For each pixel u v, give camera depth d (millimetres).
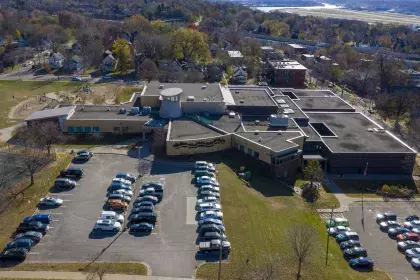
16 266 65250
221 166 104312
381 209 95625
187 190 90688
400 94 167750
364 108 174250
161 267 66438
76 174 93875
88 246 70875
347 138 119812
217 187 91188
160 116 124688
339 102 154750
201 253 70125
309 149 118062
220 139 111875
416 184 108125
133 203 85188
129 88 175375
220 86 145750
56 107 133750
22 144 107438
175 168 101375
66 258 67688
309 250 70375
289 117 129500
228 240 73812
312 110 146125
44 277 62875
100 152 108750
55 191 87875
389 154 110938
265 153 105125
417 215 93750
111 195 84938
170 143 106250
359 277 70188
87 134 117750
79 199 85312
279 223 81625
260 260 69188
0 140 116000
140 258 68438
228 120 124125
